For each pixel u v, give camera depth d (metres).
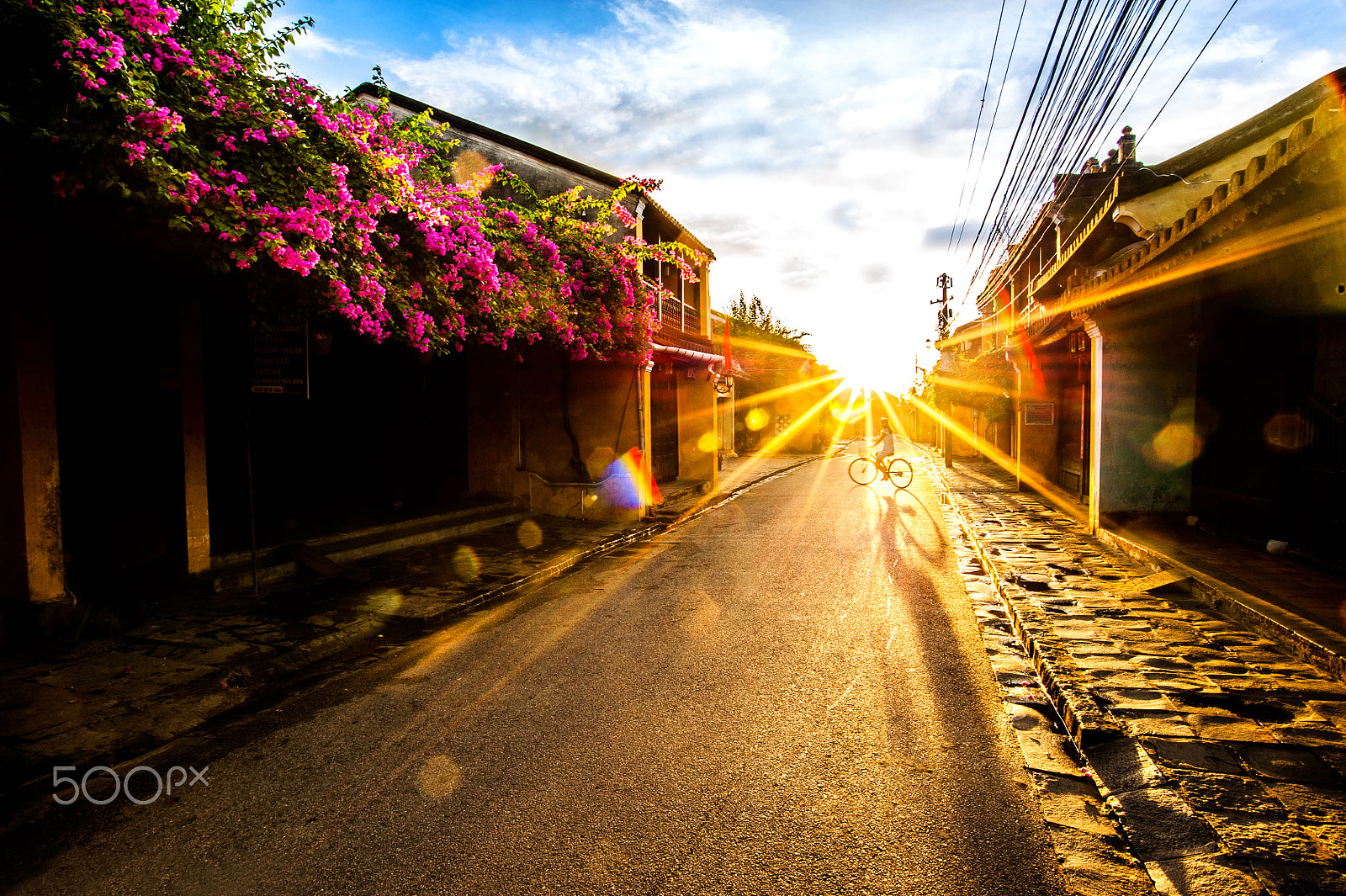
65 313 6.22
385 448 10.34
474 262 6.62
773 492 16.91
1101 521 9.51
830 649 5.28
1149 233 9.32
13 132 3.54
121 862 2.85
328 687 4.78
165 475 6.83
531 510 12.01
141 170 3.68
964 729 3.90
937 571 7.95
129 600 6.14
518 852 2.83
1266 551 7.39
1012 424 20.88
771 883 2.60
